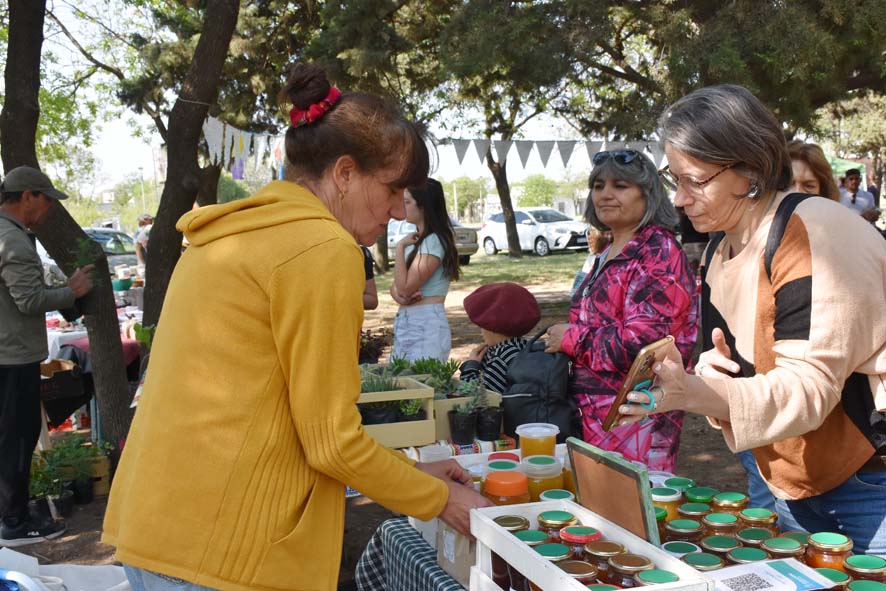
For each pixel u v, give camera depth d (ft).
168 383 4.76
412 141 5.07
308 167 5.01
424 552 6.16
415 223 13.83
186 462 4.60
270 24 45.14
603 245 17.08
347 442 4.56
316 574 4.76
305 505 4.76
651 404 4.91
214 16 16.44
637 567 4.39
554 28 28.81
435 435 9.46
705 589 4.19
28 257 12.51
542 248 78.38
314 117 4.91
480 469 6.45
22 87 15.30
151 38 48.83
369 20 37.47
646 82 31.83
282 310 4.51
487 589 4.99
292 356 4.51
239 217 4.78
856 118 92.27
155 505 4.63
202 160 47.67
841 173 43.09
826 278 5.05
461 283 53.98
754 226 5.63
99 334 16.52
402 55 42.57
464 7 29.99
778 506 6.36
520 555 4.66
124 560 4.69
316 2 43.83
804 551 4.96
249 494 4.56
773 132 5.32
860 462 5.49
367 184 5.04
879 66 29.91
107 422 16.83
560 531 4.95
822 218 5.18
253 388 4.58
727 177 5.39
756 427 5.04
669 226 8.93
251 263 4.57
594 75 35.47
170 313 4.92
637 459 8.56
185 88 16.60
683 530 5.29
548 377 9.05
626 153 8.80
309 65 4.97
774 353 5.53
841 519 5.76
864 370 5.22
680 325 8.42
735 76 25.81
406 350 13.97
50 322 21.18
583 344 8.77
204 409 4.60
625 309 8.55
